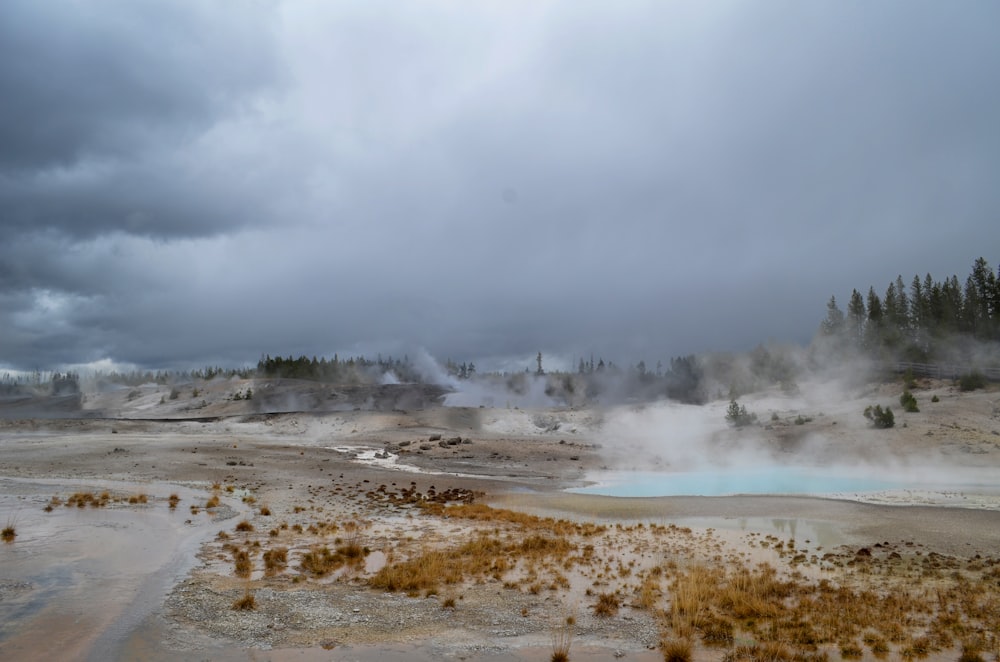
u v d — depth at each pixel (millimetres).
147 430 61281
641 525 20281
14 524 16797
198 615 9797
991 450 36938
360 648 8805
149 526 17141
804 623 10289
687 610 10812
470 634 9594
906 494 26688
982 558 15266
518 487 30844
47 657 7891
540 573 13633
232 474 31656
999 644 9258
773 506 24188
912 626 10227
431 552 15289
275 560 13805
